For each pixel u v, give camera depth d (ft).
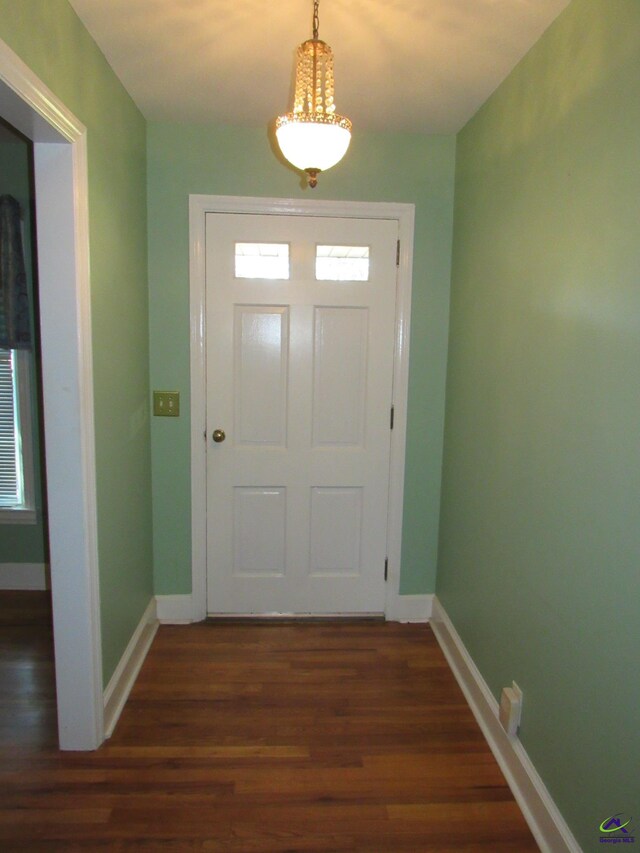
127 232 7.12
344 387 8.75
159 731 6.59
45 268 5.37
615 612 4.20
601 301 4.40
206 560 9.04
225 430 8.74
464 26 5.36
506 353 6.31
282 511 9.03
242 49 5.93
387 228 8.42
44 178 5.24
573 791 4.78
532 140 5.67
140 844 5.17
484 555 6.97
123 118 6.86
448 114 7.47
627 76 4.08
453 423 8.32
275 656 8.20
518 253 5.99
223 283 8.39
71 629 6.01
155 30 5.55
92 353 5.86
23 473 10.00
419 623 9.26
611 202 4.27
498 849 5.21
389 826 5.42
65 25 5.05
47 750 6.24
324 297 8.52
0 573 10.15
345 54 5.94
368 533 9.14
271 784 5.87
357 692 7.43
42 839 5.19
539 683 5.44
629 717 4.01
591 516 4.53
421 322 8.61
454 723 6.88
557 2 4.91
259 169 8.16
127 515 7.33
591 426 4.54
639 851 3.89
